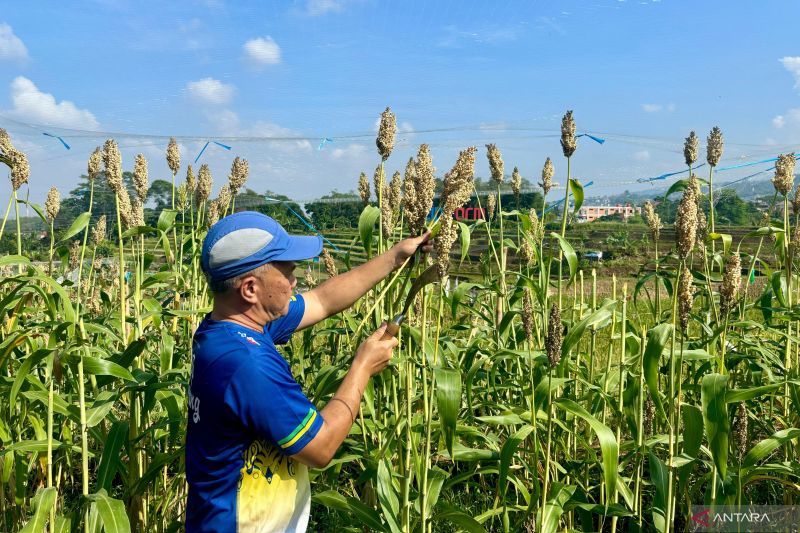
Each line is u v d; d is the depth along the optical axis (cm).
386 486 335
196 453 244
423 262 328
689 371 464
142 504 378
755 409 477
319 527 457
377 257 322
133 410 363
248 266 237
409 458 324
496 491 462
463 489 498
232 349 234
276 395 232
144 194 475
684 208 303
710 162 493
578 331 335
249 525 242
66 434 378
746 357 425
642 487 449
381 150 362
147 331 511
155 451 441
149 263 528
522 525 391
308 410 238
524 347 471
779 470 333
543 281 394
